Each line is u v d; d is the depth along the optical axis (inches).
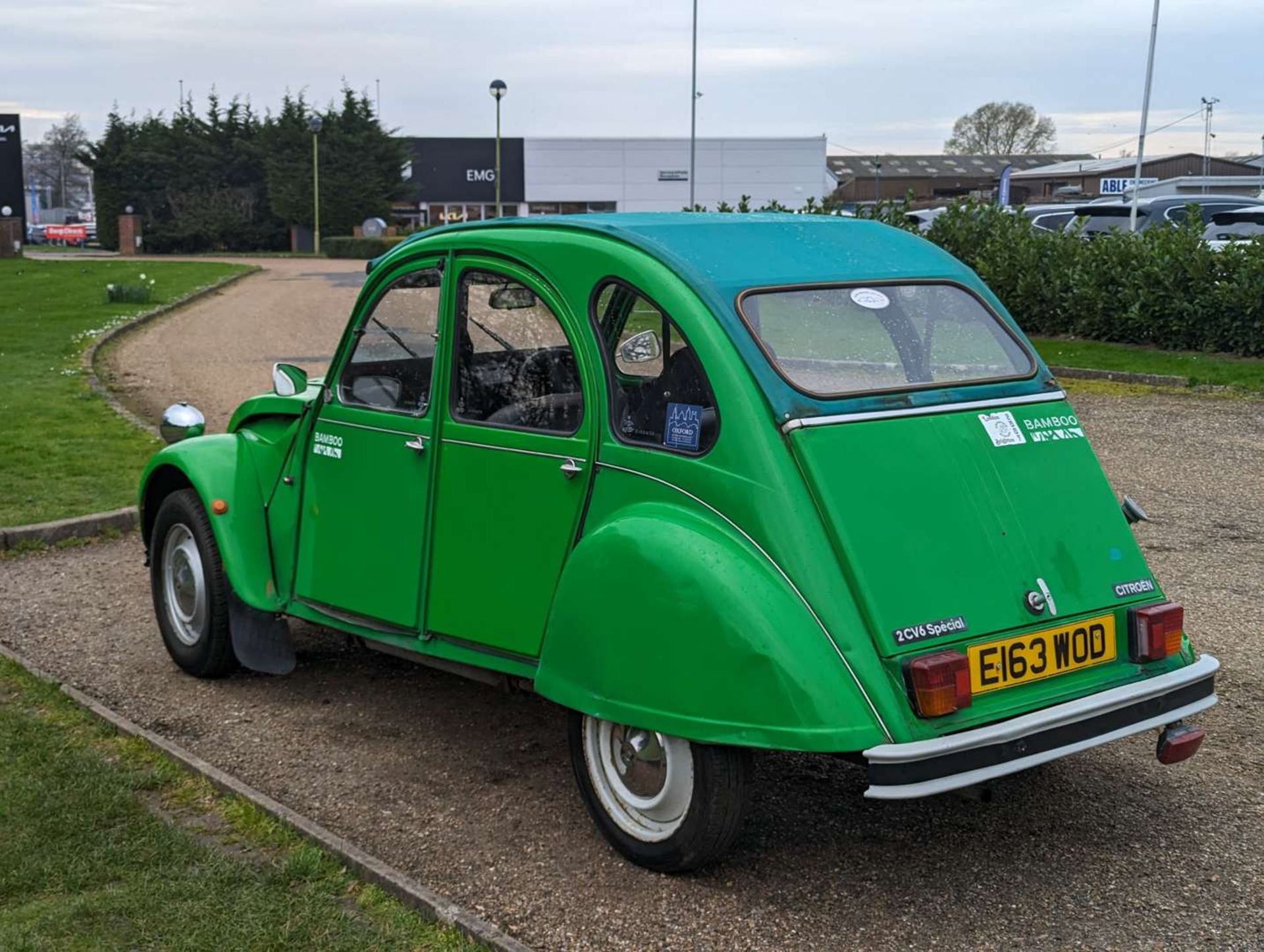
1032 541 148.6
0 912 138.9
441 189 2320.4
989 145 4399.6
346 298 1042.7
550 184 2278.5
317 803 171.8
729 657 133.7
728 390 142.5
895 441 146.0
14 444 411.2
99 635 245.9
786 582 135.6
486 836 161.5
